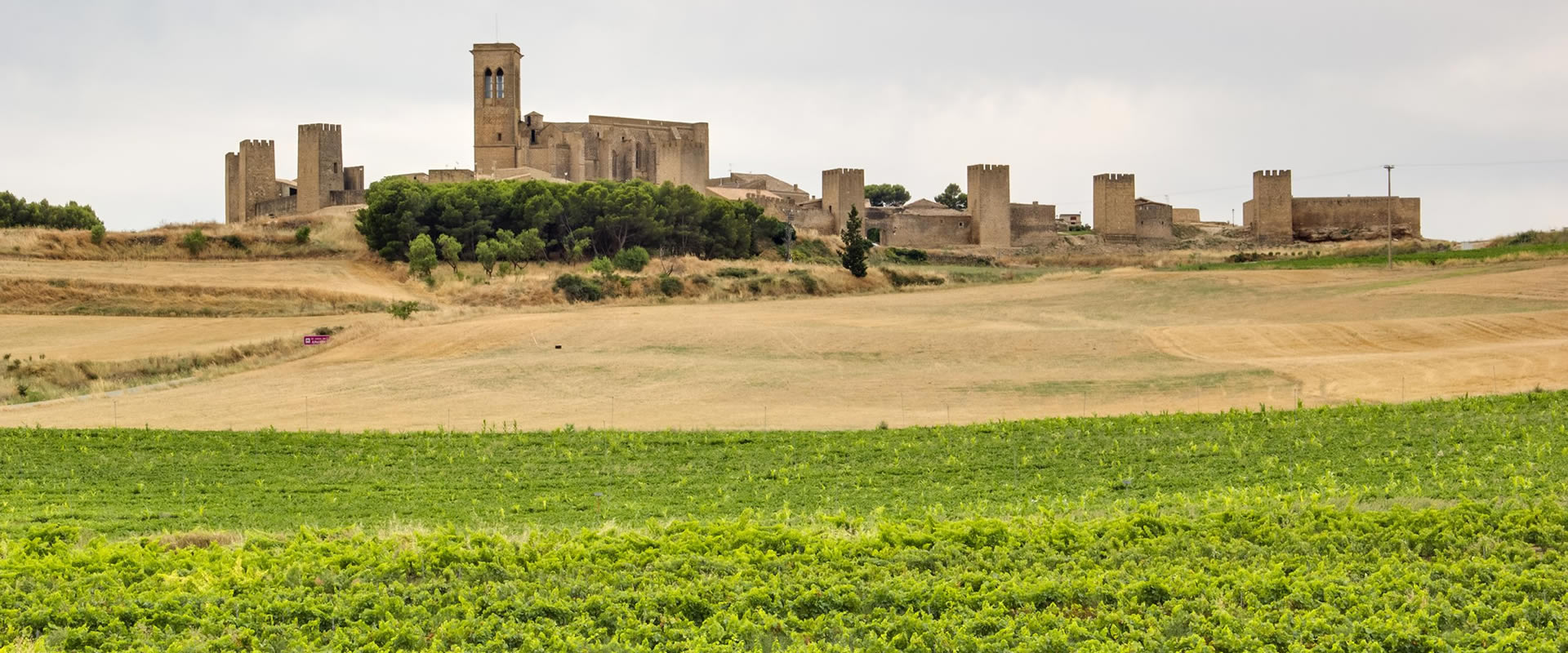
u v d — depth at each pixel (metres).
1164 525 40.44
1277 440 64.56
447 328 118.12
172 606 32.94
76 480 59.19
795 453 65.44
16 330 122.25
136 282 146.50
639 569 36.47
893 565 36.66
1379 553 36.81
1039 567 36.22
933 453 64.62
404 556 36.31
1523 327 105.06
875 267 181.12
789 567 36.69
